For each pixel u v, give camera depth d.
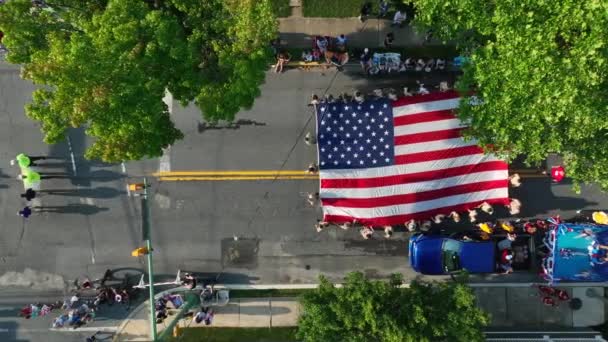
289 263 24.69
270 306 24.53
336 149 22.86
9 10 16.67
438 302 20.08
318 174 24.59
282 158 24.61
